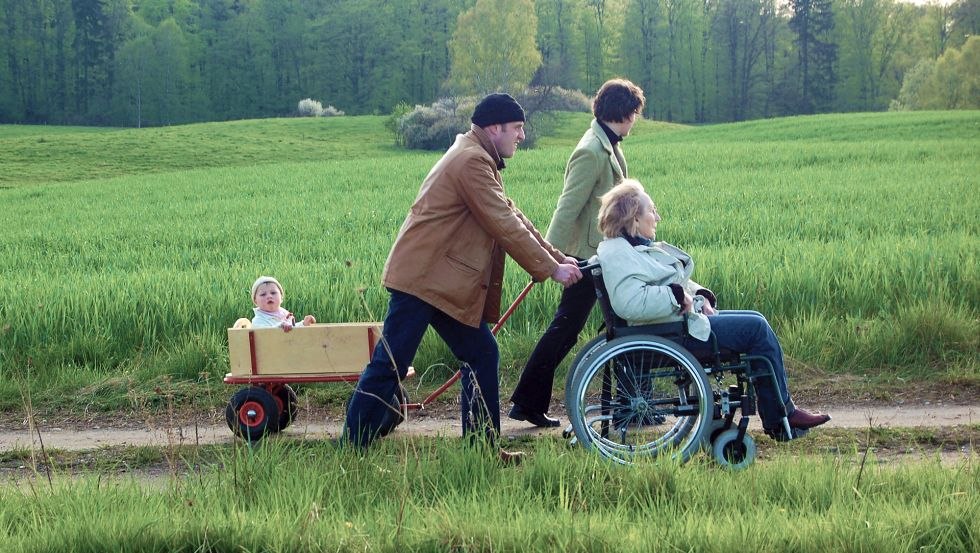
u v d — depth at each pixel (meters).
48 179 45.47
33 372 7.73
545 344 5.96
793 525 3.48
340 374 5.85
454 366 7.42
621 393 5.16
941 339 7.27
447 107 64.56
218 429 6.40
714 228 13.55
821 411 6.24
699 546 3.32
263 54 113.62
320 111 95.56
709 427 4.89
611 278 5.02
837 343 7.32
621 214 5.12
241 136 65.75
